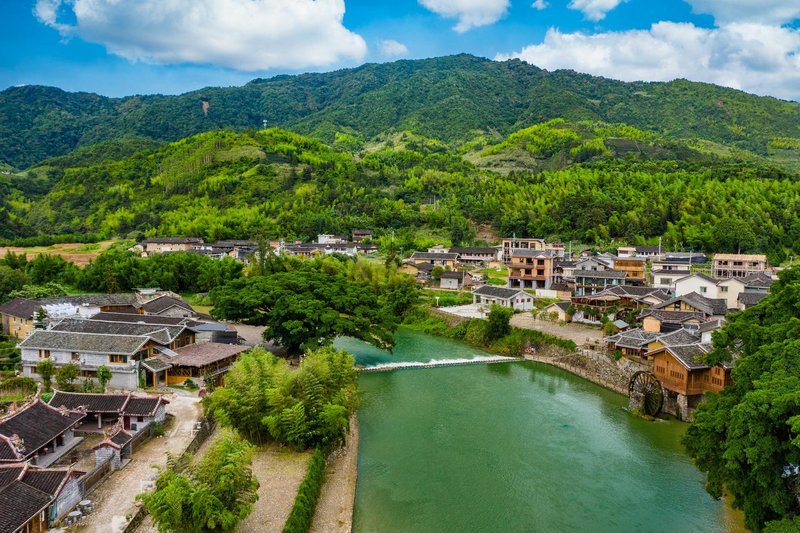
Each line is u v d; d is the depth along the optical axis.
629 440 53.50
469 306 113.06
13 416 41.22
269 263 124.31
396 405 62.97
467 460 49.22
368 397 65.50
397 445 52.31
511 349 86.56
